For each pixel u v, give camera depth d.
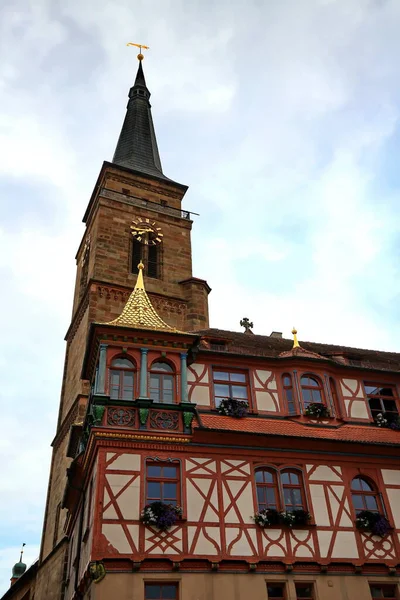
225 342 25.83
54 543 34.88
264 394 24.12
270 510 20.09
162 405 21.22
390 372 26.16
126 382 21.61
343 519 20.97
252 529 19.84
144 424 20.67
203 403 23.23
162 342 22.62
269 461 21.38
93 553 18.00
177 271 46.97
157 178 52.91
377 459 22.61
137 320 23.50
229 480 20.56
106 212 46.84
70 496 25.88
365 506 21.78
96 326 21.97
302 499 21.17
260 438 21.50
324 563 19.80
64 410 42.06
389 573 20.41
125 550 18.27
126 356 22.14
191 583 18.42
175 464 20.42
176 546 18.78
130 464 19.83
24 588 42.97
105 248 44.72
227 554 19.11
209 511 19.75
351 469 22.16
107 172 50.84
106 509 18.81
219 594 18.48
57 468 38.62
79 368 38.56
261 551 19.47
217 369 24.38
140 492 19.42
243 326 36.19
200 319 43.69
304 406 24.09
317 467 21.80
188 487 19.98
